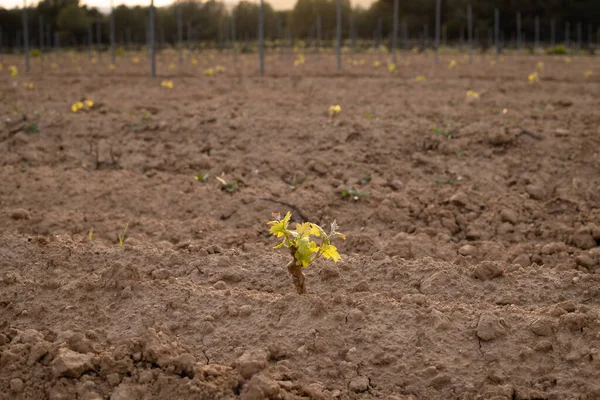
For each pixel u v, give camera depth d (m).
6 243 4.52
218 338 3.32
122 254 4.43
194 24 45.56
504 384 2.97
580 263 4.58
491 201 5.86
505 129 7.52
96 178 6.41
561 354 3.11
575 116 8.90
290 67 20.69
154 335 3.13
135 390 2.86
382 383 3.04
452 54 30.83
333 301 3.54
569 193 6.03
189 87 13.80
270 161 6.91
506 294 3.88
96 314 3.53
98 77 17.19
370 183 6.30
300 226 3.48
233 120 8.19
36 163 6.98
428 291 3.91
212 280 4.11
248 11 45.94
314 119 8.27
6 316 3.54
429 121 8.61
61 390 2.86
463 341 3.24
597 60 24.86
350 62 22.98
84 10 48.53
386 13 48.84
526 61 24.30
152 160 7.05
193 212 5.70
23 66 23.05
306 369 3.11
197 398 2.81
